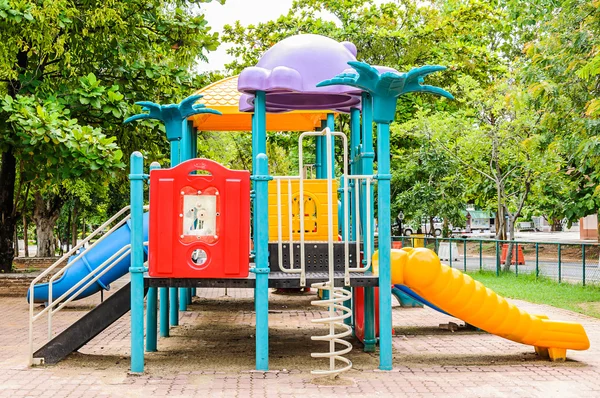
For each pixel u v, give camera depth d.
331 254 7.78
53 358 8.52
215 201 8.04
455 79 26.00
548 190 23.73
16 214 20.59
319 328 11.93
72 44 18.00
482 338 10.80
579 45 15.70
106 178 16.39
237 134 36.72
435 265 8.67
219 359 8.97
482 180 26.03
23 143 15.29
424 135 24.52
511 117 22.77
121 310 8.58
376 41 26.23
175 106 10.18
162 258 7.96
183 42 19.80
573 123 16.64
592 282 18.86
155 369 8.23
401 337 10.91
